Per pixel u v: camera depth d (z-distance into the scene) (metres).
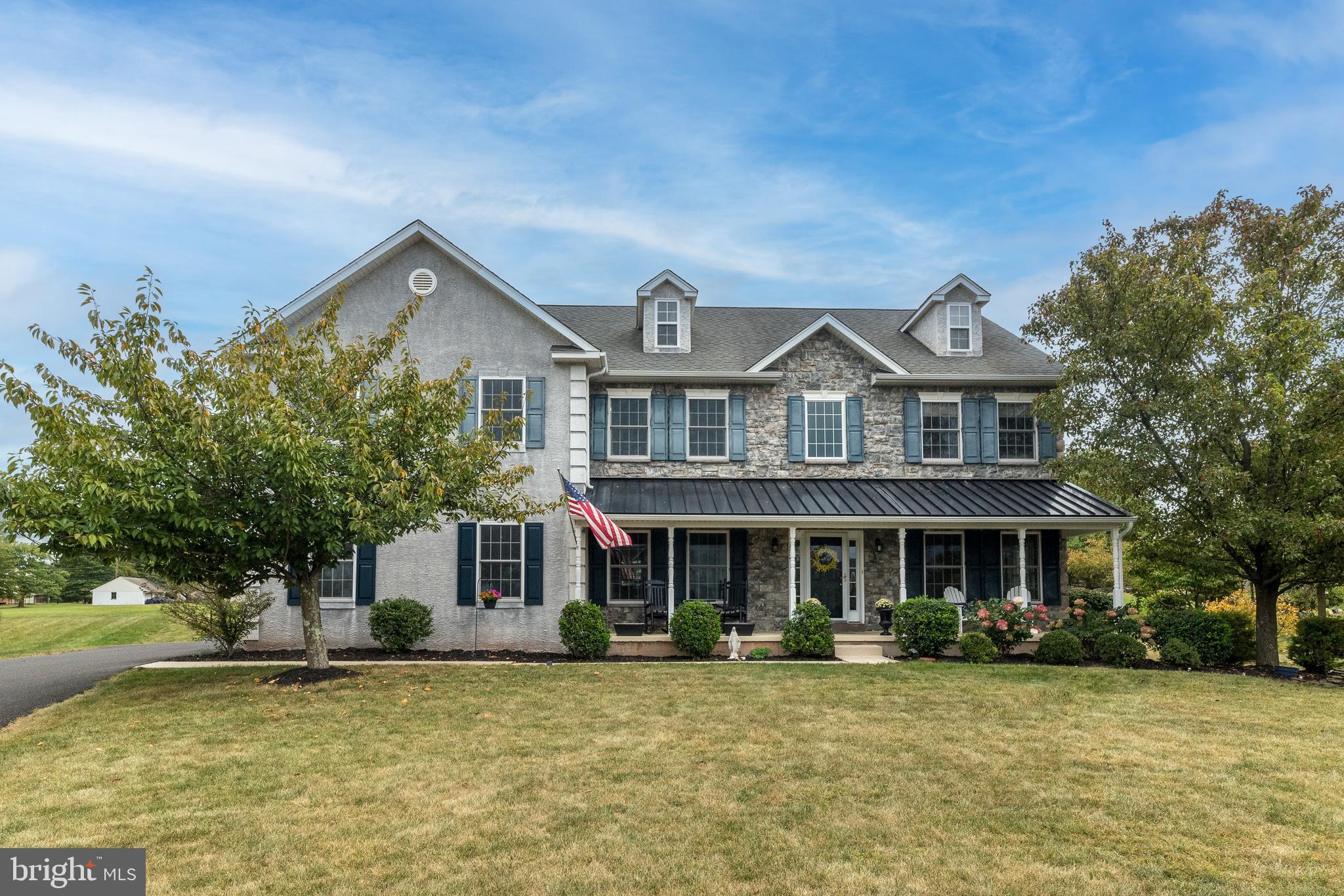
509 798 8.32
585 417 19.11
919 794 8.54
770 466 20.89
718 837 7.34
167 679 14.74
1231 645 17.06
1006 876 6.60
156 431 12.51
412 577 18.28
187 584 16.78
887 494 19.75
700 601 18.41
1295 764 9.75
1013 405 21.67
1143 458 17.06
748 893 6.24
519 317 19.11
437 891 6.22
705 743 10.40
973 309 22.52
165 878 6.44
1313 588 24.25
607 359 21.03
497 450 15.66
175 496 12.23
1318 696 13.90
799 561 20.47
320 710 12.16
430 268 19.06
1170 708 12.74
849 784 8.80
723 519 18.06
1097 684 14.52
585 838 7.28
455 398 16.08
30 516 11.70
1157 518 17.30
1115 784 8.93
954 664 16.34
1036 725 11.47
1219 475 15.80
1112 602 19.88
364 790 8.55
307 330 14.52
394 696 13.09
